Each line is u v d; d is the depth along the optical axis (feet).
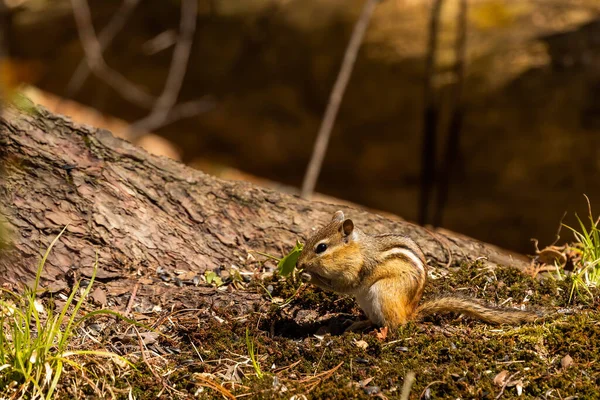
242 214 36.94
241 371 27.91
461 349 28.04
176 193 36.42
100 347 29.17
